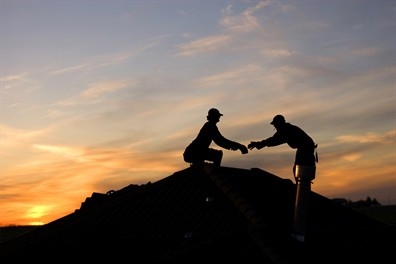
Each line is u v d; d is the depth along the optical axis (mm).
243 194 15797
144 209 15984
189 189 16391
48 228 16828
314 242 14711
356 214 18219
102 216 16172
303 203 14312
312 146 15242
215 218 14719
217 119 17438
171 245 14164
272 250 12875
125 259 14031
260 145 15531
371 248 15539
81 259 14406
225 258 13062
